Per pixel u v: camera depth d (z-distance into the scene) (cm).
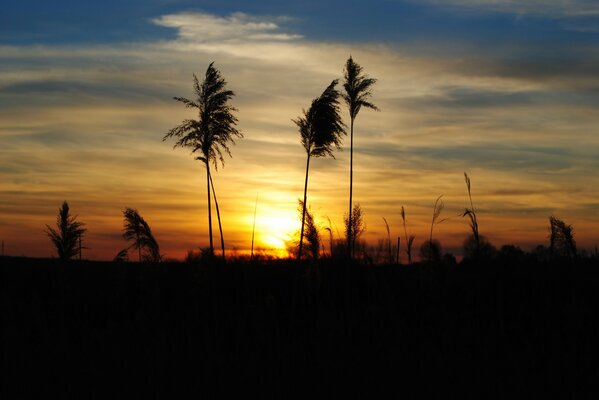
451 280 2088
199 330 1753
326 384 1342
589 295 1877
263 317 1812
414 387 1297
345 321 1747
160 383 1382
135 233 2133
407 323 1725
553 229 2208
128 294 2289
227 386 1355
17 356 1552
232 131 2194
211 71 2177
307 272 1989
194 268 2311
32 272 2698
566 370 1341
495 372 1351
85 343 1661
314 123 2241
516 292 1975
